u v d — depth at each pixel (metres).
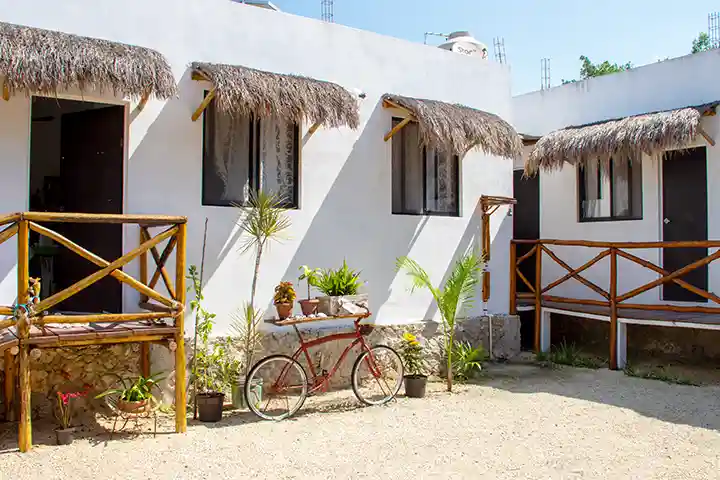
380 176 7.18
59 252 6.00
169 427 5.13
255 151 6.36
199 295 5.72
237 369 6.02
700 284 8.45
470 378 7.20
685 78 8.70
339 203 6.85
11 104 5.12
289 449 4.64
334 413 5.69
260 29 6.39
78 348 5.34
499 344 8.17
